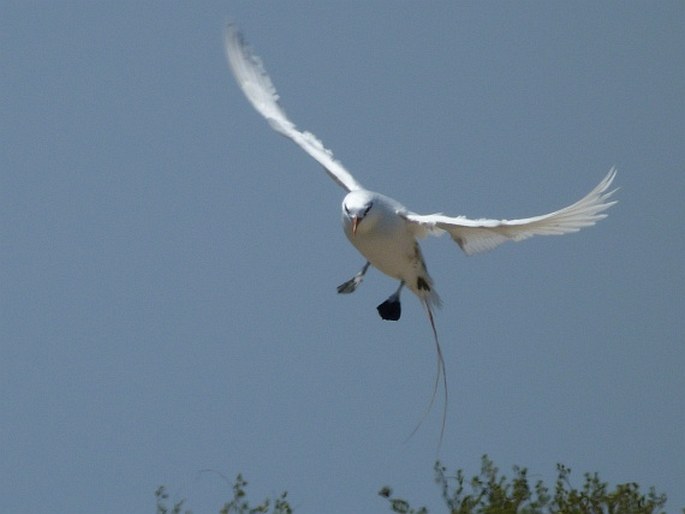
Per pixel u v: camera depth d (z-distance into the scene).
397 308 17.86
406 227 16.78
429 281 17.53
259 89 19.25
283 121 18.81
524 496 14.62
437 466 14.72
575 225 14.95
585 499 14.63
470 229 16.00
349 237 16.84
